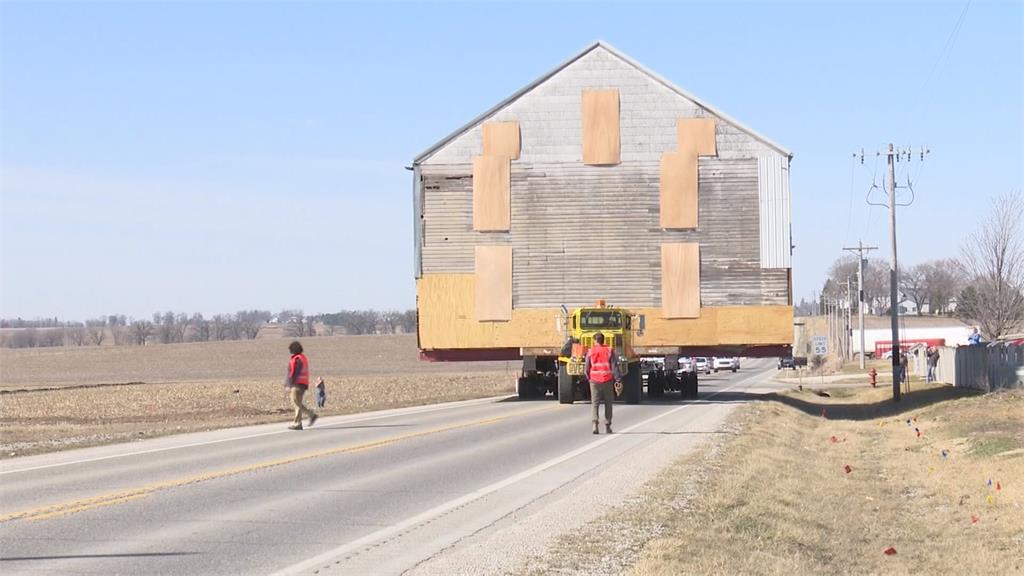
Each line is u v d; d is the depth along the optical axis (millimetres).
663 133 42938
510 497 13820
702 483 15492
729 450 20516
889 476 21406
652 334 42438
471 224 43156
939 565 12688
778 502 14914
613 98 43094
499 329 42781
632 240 42719
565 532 11320
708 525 12281
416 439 22328
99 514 12102
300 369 25297
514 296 42875
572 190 43031
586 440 22312
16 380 96500
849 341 115500
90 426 31078
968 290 75625
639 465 17594
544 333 42625
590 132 43094
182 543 10461
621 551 10469
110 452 19703
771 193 42438
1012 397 36875
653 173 42844
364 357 138000
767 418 31141
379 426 26406
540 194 43094
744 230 42500
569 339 37125
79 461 18000
